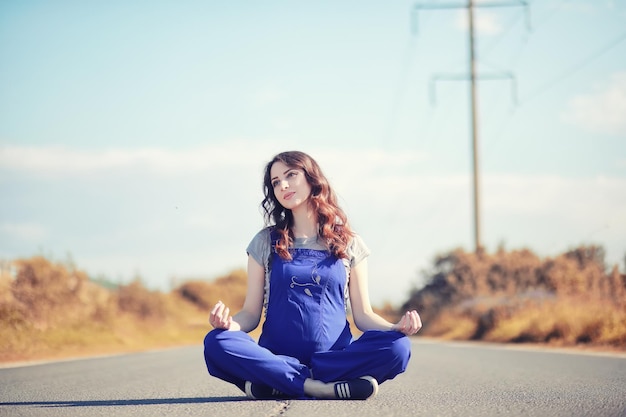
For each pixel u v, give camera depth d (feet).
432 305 115.55
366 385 18.69
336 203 19.81
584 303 69.56
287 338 19.06
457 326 100.07
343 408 17.25
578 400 19.69
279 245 19.25
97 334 73.00
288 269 19.13
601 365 35.01
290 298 19.07
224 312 18.69
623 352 49.62
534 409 17.66
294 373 18.81
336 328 19.19
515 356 45.01
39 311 68.85
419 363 39.24
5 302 66.28
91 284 88.48
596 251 81.71
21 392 24.14
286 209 19.76
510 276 104.06
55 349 61.77
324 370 18.74
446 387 24.22
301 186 19.38
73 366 39.96
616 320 60.75
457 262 114.83
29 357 53.42
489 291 104.73
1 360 49.78
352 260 19.61
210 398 20.97
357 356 18.61
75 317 75.92
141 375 32.48
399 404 18.34
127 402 20.33
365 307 19.61
